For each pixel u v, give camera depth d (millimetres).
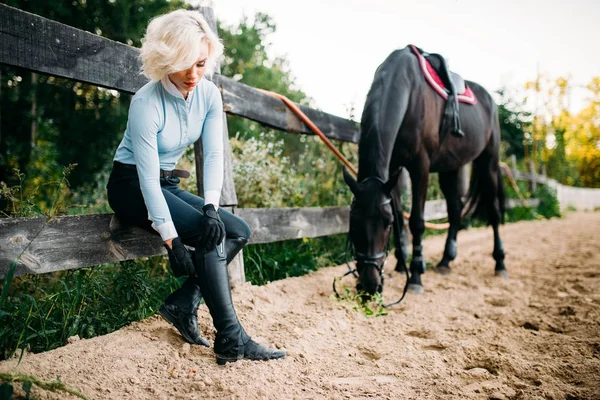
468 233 8117
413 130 3557
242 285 3031
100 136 7621
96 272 2535
